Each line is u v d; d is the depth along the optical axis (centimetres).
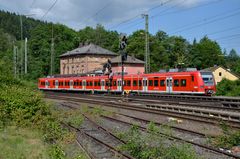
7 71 2630
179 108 2717
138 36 10931
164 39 12350
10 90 2041
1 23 19612
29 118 1825
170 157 1122
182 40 12338
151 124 1684
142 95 5009
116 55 10725
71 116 2362
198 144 1373
